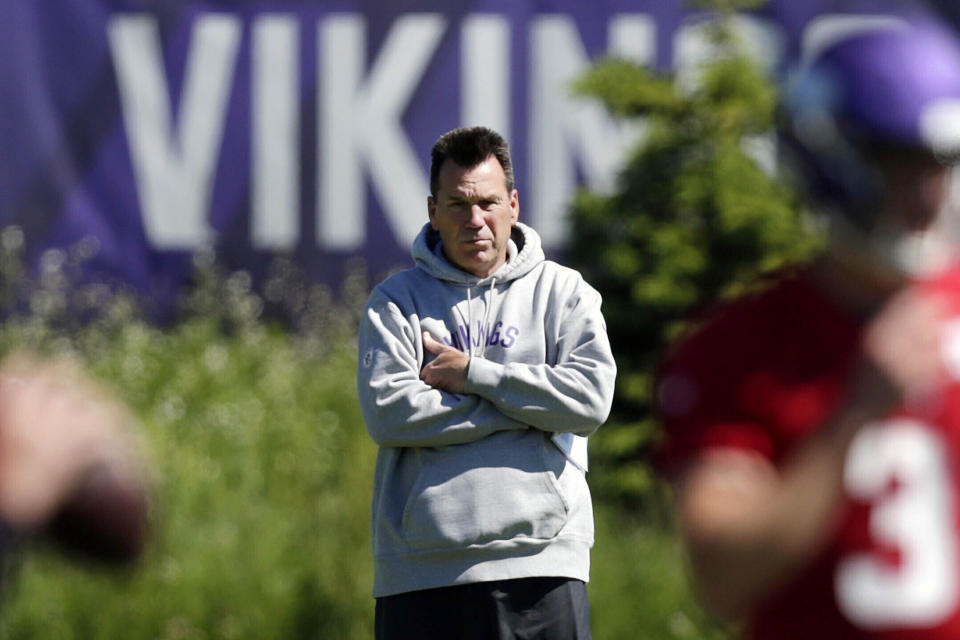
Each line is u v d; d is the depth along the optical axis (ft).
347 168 109.60
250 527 82.64
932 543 24.58
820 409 25.18
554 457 47.93
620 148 107.04
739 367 25.68
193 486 86.94
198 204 109.70
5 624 71.36
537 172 107.76
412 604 47.55
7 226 108.06
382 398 47.44
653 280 93.50
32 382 19.89
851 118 23.54
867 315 25.40
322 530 81.41
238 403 98.78
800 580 25.13
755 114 96.27
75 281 108.37
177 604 74.64
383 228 109.60
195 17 110.01
